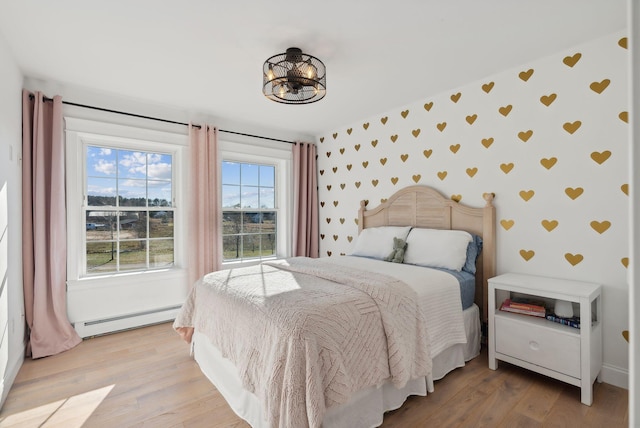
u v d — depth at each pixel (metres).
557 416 1.76
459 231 2.72
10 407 1.87
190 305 2.38
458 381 2.12
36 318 2.50
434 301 2.10
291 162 4.30
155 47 2.17
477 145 2.77
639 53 0.48
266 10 1.78
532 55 2.34
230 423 1.73
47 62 2.37
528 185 2.47
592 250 2.17
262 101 3.18
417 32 2.01
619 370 2.05
